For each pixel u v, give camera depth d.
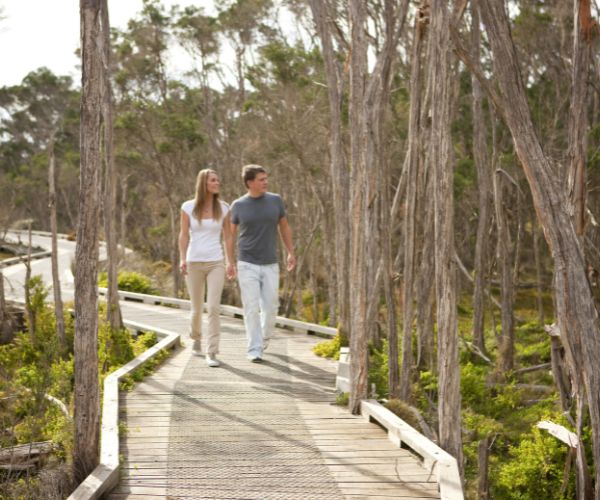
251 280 8.14
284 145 23.47
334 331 10.66
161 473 4.92
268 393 6.92
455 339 5.85
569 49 16.94
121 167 34.59
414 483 4.78
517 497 8.73
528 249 27.30
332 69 11.51
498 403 11.87
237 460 5.15
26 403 8.58
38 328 13.41
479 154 14.98
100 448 5.19
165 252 41.41
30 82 55.59
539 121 17.41
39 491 5.72
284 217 8.16
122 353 10.61
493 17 5.35
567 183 6.25
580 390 5.77
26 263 14.34
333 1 12.20
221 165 32.94
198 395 6.80
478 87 14.63
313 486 4.71
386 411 6.02
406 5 6.96
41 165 51.22
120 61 30.45
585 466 6.95
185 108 33.91
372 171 6.33
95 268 4.89
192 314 8.22
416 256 9.71
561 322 5.43
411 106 7.60
